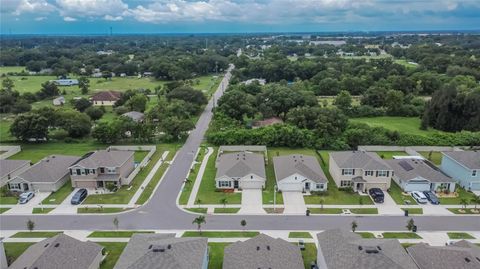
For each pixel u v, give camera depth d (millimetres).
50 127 104062
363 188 66375
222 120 105375
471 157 68625
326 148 90125
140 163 78250
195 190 67125
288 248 42812
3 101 128875
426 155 85875
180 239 43000
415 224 55000
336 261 38844
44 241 44969
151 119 108312
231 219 56781
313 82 171375
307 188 66562
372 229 53688
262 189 67312
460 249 41250
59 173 69500
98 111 117688
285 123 102188
